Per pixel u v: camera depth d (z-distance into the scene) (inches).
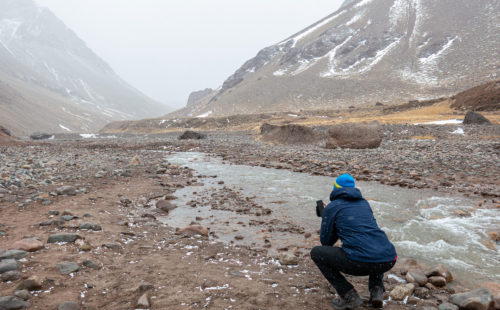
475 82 4756.4
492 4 6998.0
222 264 177.3
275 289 146.4
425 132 1211.2
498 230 237.9
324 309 130.8
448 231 236.7
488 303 124.3
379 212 289.6
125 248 194.4
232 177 501.0
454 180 446.3
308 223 270.7
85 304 124.8
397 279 162.7
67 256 169.0
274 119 4242.1
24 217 240.1
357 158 668.1
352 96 5826.8
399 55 6791.3
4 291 127.1
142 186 407.2
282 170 576.7
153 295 135.6
